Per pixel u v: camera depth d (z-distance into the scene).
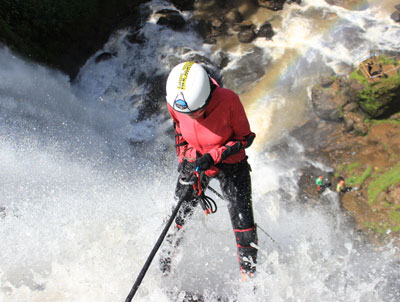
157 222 4.11
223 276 3.82
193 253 3.99
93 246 3.73
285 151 9.93
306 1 13.31
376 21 12.52
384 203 8.55
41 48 10.43
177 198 3.73
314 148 9.95
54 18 10.88
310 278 3.84
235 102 3.16
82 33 11.75
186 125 3.30
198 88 2.93
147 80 11.66
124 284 3.46
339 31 12.27
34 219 3.97
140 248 3.80
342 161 9.59
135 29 12.72
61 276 3.38
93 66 11.87
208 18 13.00
